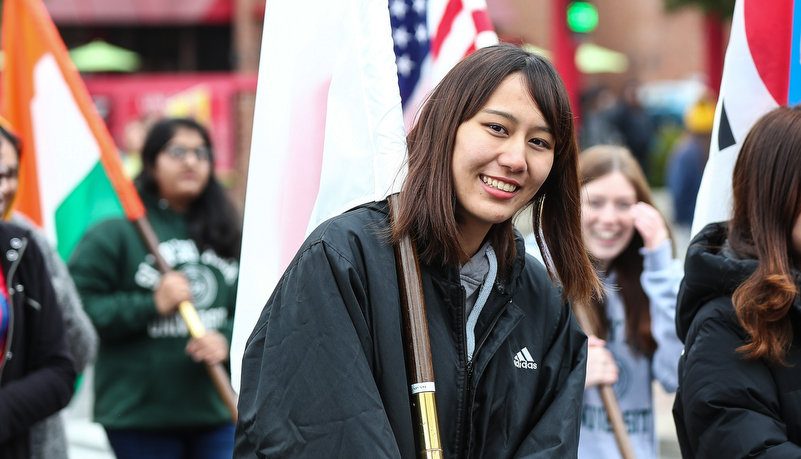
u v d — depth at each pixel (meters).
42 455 3.45
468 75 2.21
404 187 2.21
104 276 4.30
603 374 3.62
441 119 2.21
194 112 14.73
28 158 4.52
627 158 4.10
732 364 2.50
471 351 2.24
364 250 2.15
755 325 2.47
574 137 2.29
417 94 3.64
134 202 4.30
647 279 3.91
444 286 2.21
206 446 4.29
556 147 2.29
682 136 19.30
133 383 4.21
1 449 3.16
